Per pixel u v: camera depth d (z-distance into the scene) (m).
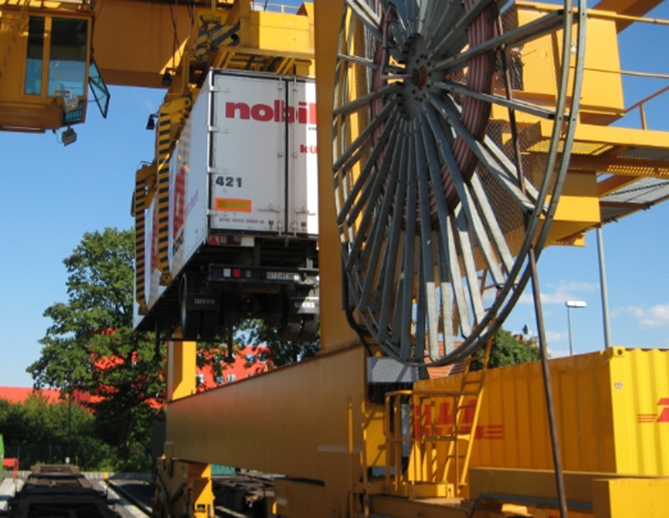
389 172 8.38
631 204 9.71
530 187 6.38
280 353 45.06
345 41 9.55
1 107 16.64
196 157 13.51
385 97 8.50
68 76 16.70
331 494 8.73
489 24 6.80
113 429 55.16
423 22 7.76
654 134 7.64
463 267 7.18
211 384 60.88
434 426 8.33
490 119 7.39
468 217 6.79
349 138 9.41
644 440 6.70
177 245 14.95
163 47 20.59
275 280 12.87
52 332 55.72
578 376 7.20
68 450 62.41
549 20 5.88
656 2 8.69
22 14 16.69
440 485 7.34
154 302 18.36
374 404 8.17
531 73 7.74
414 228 7.82
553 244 9.58
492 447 8.44
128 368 53.62
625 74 8.26
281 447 10.95
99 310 55.16
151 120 19.95
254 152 12.88
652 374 6.86
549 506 4.99
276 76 13.17
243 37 14.09
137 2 20.64
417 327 7.56
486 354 7.56
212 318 14.45
